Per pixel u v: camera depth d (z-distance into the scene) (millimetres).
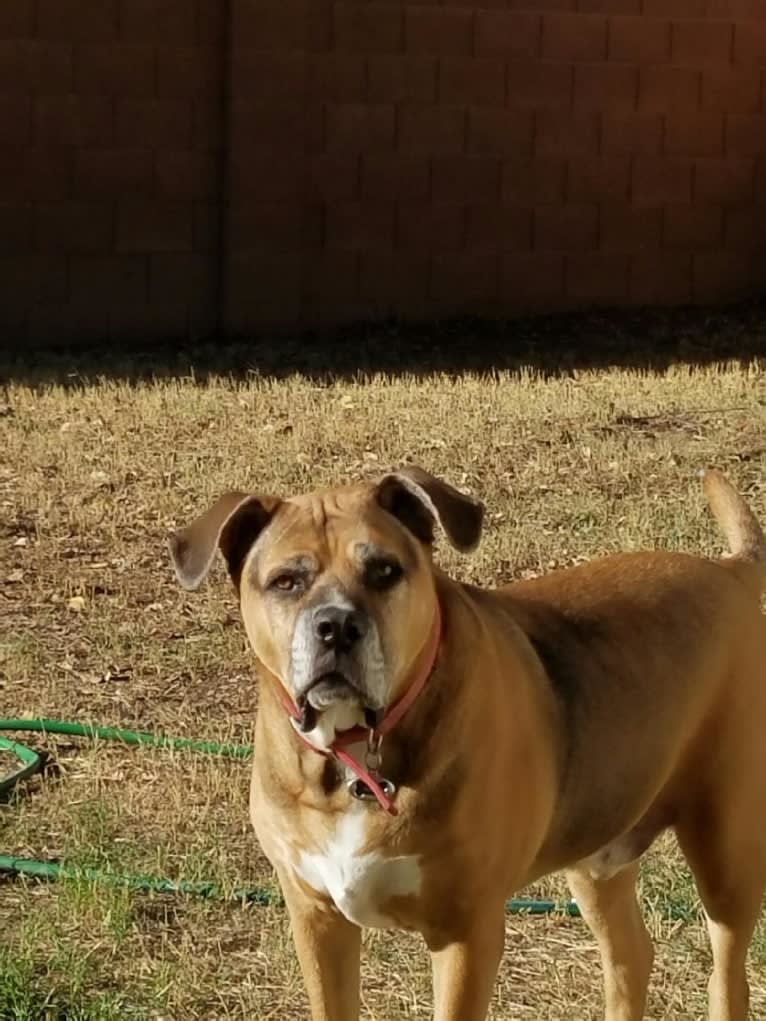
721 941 5098
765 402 12469
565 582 5184
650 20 17000
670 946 5715
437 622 4348
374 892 4348
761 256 17234
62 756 7102
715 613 5203
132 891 5918
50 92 15766
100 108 15898
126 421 12336
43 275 15938
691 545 9562
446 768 4281
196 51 16062
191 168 16172
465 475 10883
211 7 16062
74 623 8742
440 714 4281
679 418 12094
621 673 4918
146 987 5355
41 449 11664
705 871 5117
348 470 11047
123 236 16078
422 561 4352
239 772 6891
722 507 5672
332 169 16453
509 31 16719
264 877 6082
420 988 5379
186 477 10992
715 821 5090
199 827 6414
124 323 16172
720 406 12398
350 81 16406
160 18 15938
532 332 16531
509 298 16984
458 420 12148
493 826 4395
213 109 16156
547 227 16984
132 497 10664
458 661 4344
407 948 5652
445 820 4285
